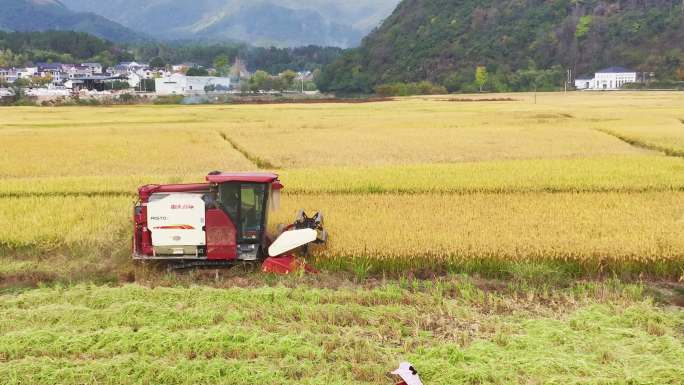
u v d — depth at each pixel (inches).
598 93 5196.9
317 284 523.2
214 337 402.0
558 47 6766.7
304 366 369.4
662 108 2854.3
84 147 1493.6
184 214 536.1
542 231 630.5
